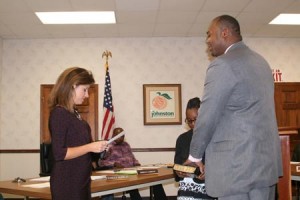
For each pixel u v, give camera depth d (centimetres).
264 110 138
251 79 136
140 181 245
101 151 169
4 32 522
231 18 155
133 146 549
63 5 416
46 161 331
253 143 133
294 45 584
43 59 556
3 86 549
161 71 563
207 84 139
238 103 136
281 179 195
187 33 547
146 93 555
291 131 203
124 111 553
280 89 571
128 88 557
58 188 160
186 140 208
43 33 531
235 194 133
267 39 580
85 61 558
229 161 134
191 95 561
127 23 491
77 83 169
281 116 567
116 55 562
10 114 547
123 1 406
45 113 549
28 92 551
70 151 160
